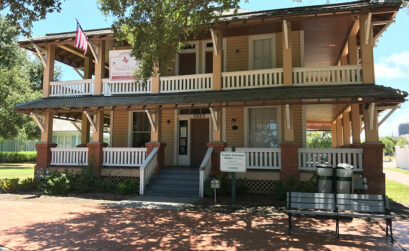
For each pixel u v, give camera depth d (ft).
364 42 36.14
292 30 43.27
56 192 39.37
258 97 35.27
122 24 31.53
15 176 64.54
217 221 25.55
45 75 47.91
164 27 31.14
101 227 23.61
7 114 85.56
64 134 117.91
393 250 18.39
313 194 22.91
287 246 19.08
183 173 42.09
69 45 49.06
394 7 33.63
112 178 44.47
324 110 48.96
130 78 44.42
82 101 43.04
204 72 48.26
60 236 21.25
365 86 35.40
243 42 47.16
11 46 102.83
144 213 28.60
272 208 30.78
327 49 50.21
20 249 18.58
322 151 36.68
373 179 33.81
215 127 40.27
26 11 28.94
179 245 19.25
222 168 32.78
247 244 19.48
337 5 36.45
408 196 40.24
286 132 37.50
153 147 42.57
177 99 39.34
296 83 38.58
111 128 51.80
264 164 40.55
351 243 19.77
